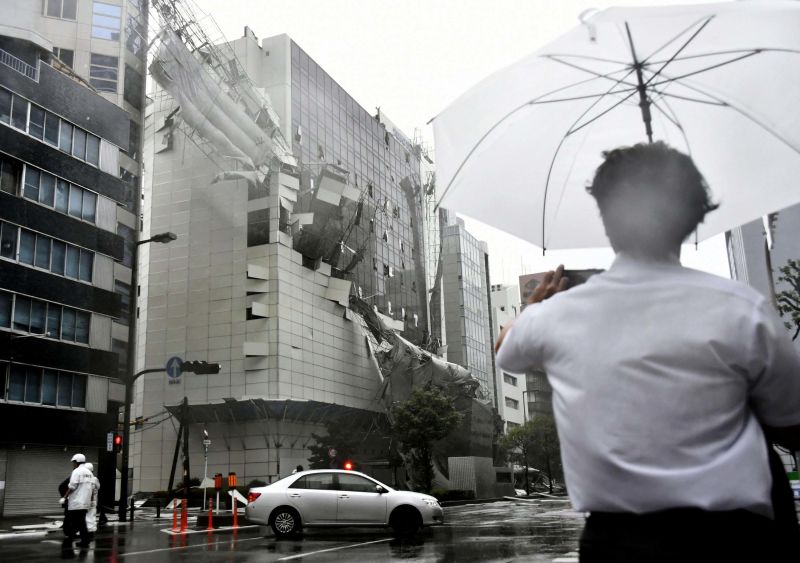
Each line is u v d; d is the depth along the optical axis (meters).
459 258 90.44
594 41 1.99
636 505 1.26
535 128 2.26
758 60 1.96
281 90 56.75
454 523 18.58
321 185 53.81
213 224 52.56
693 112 2.11
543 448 61.75
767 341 1.26
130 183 38.62
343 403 55.25
